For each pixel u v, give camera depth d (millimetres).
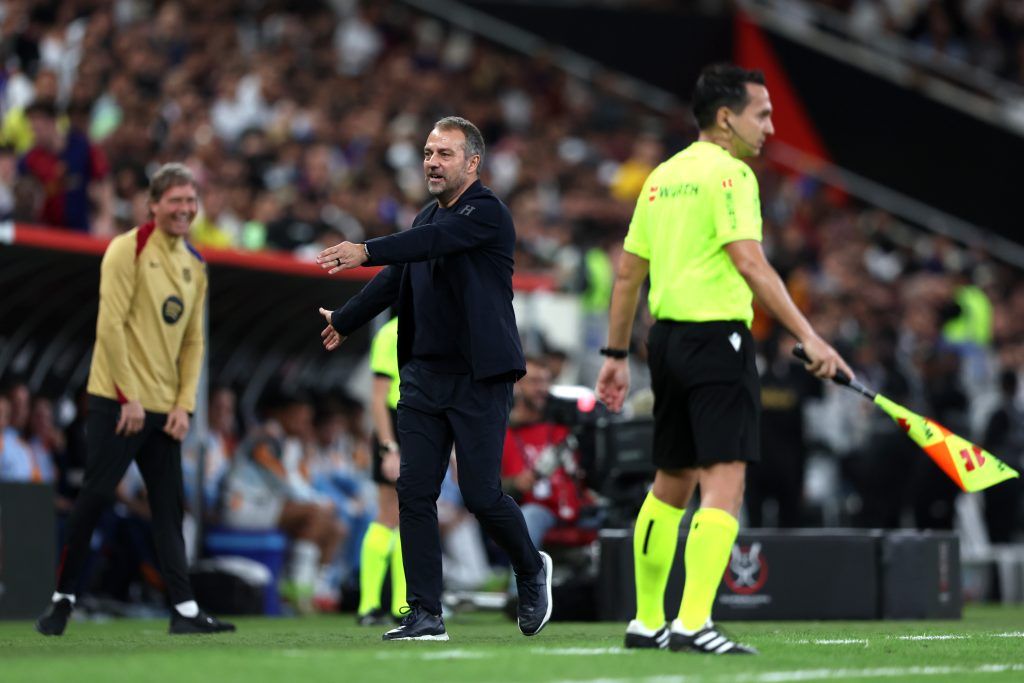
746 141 21125
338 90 70250
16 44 56344
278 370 46625
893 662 19719
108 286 27094
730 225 20000
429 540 23672
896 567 35438
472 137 23562
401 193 61625
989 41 90062
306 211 50875
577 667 17766
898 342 61125
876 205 70688
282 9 74688
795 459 48562
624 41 73250
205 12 69750
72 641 25047
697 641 19859
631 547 33906
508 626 32688
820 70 70375
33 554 36188
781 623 33750
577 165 74500
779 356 49250
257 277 42125
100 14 60312
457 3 74125
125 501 39375
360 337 46969
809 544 34969
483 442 23125
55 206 42531
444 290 23297
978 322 71250
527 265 58156
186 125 58906
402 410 23609
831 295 66000
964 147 70375
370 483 48375
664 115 77938
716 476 19984
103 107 57750
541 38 74125
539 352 43719
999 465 20172
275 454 43500
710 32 72375
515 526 23469
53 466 40125
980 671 18688
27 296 39469
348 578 42562
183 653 20312
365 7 78000
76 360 42156
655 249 20625
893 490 52219
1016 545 55906
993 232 70312
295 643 23703
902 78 70438
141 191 46688
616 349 21703
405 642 23047
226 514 41938
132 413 27000
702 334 19984
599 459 34719
